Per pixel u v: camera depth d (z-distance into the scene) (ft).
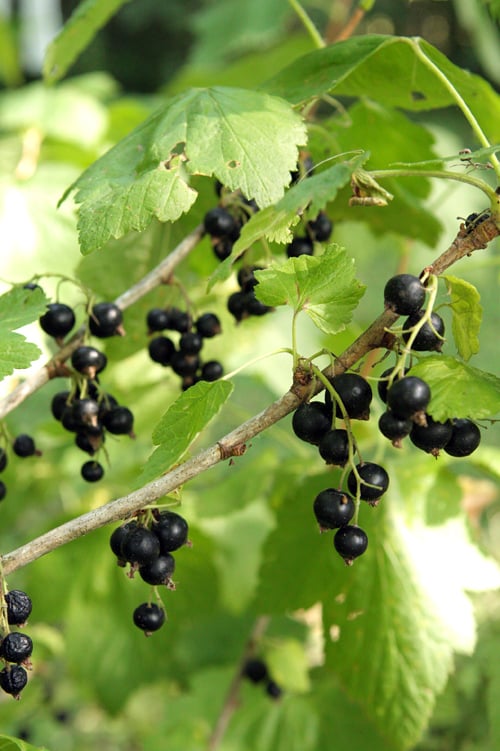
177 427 1.57
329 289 1.61
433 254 3.85
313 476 2.21
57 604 2.72
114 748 3.75
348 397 1.52
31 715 3.32
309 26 2.10
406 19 6.40
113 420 1.82
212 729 2.74
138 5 6.96
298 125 1.77
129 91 7.46
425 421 1.49
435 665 2.07
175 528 1.59
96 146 3.16
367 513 2.13
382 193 1.61
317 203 1.57
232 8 4.27
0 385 2.16
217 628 3.11
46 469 2.88
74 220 2.49
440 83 1.97
